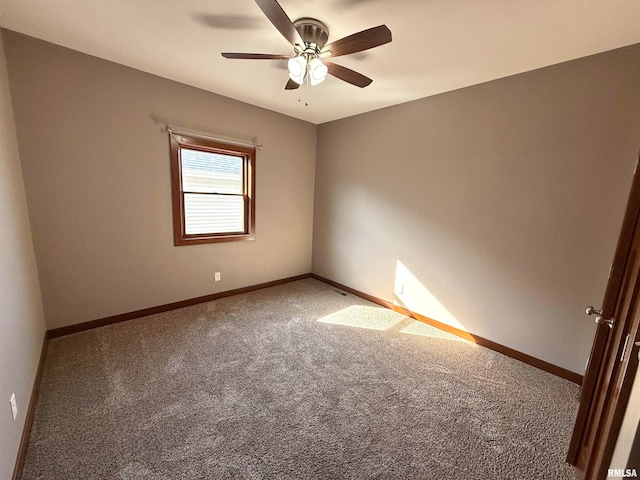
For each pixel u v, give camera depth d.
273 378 2.06
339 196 4.02
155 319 2.93
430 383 2.09
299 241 4.38
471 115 2.62
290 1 1.59
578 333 2.15
